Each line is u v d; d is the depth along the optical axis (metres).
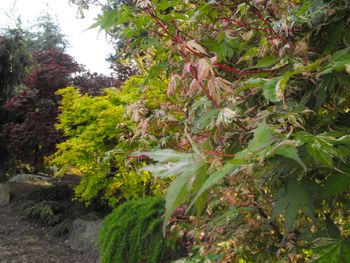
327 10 0.86
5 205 7.11
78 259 4.78
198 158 0.69
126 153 2.05
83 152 4.88
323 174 0.85
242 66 1.19
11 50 9.46
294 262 1.04
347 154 0.65
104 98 5.30
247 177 0.99
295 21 0.90
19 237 5.51
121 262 2.76
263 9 1.04
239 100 1.00
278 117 0.83
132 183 4.52
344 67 0.65
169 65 1.27
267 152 0.61
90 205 5.89
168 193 0.64
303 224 1.11
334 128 0.86
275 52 0.93
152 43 1.30
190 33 1.24
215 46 1.14
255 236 1.30
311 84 0.90
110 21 1.08
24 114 8.11
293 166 0.78
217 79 0.77
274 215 0.85
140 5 1.08
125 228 2.80
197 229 1.59
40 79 7.89
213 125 1.00
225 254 1.34
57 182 8.23
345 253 0.74
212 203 1.39
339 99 0.87
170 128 1.60
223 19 1.17
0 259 4.62
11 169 9.50
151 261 2.64
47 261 4.67
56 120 7.44
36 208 6.34
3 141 8.81
